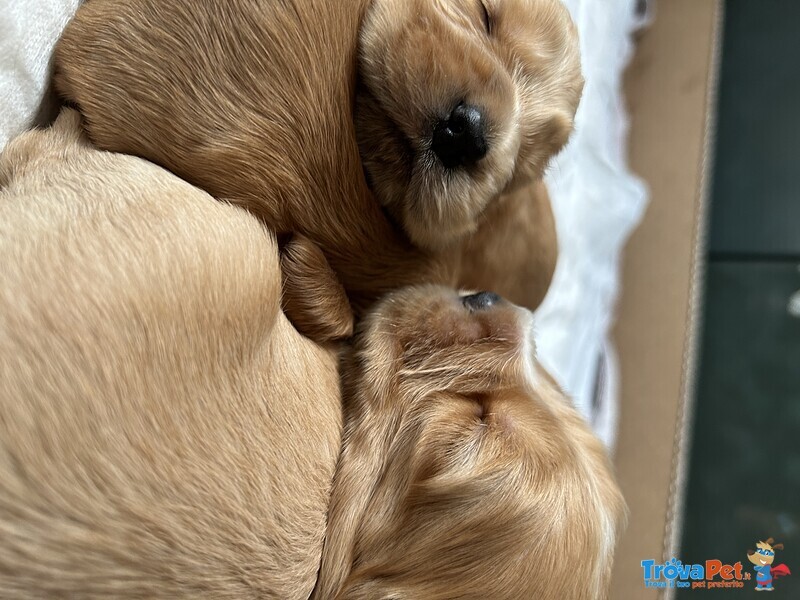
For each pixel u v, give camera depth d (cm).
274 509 23
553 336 48
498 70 28
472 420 26
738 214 64
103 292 21
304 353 26
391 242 29
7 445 19
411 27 27
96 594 20
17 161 25
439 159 27
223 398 22
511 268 35
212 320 22
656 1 66
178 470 21
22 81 25
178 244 22
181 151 25
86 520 20
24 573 19
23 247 21
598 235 54
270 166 26
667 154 64
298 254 27
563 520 25
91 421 20
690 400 58
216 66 25
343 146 27
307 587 24
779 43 65
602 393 56
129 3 25
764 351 61
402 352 27
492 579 24
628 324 61
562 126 31
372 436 26
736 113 66
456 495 25
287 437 24
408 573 25
